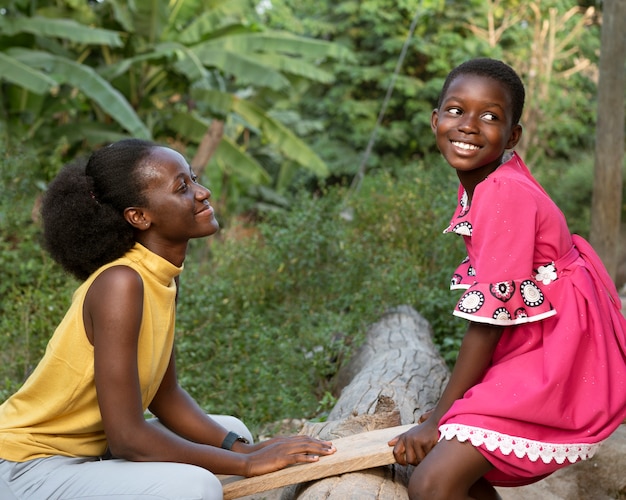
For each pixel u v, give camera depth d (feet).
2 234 20.92
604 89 23.80
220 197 50.08
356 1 65.36
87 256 7.78
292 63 44.65
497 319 7.49
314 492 7.68
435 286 19.30
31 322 16.47
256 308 19.49
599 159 24.06
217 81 43.50
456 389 7.75
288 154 45.14
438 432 7.64
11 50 34.73
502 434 7.32
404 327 16.12
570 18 61.98
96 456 8.26
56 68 34.12
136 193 7.79
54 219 7.81
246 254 21.71
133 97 42.63
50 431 7.88
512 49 61.93
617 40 23.50
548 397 7.38
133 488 7.42
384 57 64.69
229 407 14.03
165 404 8.98
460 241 20.39
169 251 8.13
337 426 9.69
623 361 7.90
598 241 24.23
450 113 8.14
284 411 14.02
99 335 7.57
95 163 7.89
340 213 23.67
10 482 7.68
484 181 7.93
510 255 7.58
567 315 7.66
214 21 43.91
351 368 15.15
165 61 38.60
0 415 8.10
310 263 20.33
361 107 62.34
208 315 16.88
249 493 7.89
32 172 24.29
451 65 62.75
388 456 7.74
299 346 17.28
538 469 7.45
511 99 8.06
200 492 7.40
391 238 22.33
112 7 40.09
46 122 40.16
